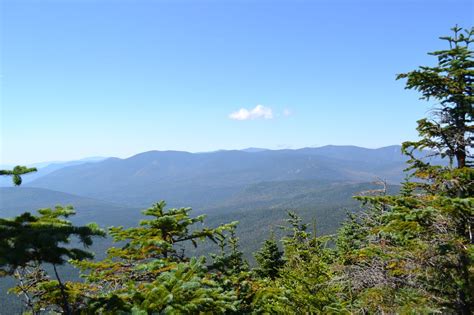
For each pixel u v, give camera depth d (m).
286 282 12.18
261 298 8.80
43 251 5.59
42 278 7.00
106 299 6.25
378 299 9.20
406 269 9.14
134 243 8.50
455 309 8.88
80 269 7.98
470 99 8.80
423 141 9.74
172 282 6.48
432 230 9.12
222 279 8.78
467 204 8.06
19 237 5.46
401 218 9.02
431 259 8.98
